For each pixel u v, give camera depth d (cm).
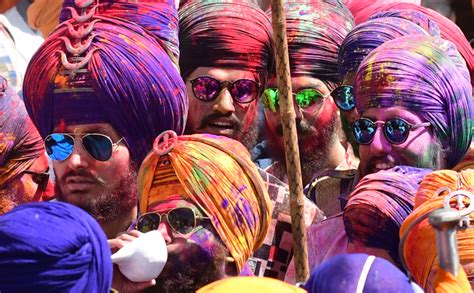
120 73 671
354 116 773
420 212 565
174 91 683
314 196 790
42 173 734
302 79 809
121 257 566
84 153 673
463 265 557
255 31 779
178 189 598
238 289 459
